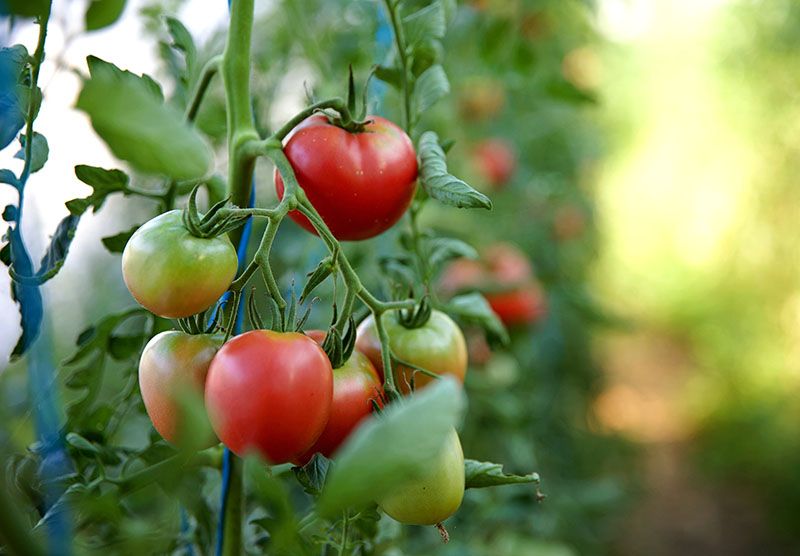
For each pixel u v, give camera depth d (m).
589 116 4.16
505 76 1.57
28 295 0.81
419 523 0.79
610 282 6.64
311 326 1.37
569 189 3.47
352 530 0.89
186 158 0.68
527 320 1.61
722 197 6.08
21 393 1.00
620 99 6.34
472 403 1.61
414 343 0.88
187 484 0.91
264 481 0.72
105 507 0.81
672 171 7.08
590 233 4.04
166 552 0.93
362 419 0.82
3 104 0.77
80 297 1.93
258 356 0.77
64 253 0.85
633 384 5.76
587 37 2.97
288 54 1.56
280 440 0.77
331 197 0.84
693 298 6.68
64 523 0.80
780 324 5.23
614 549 3.61
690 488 4.30
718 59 5.27
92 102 0.67
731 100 5.27
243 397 0.76
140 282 0.77
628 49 5.64
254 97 1.10
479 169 2.14
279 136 0.84
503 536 1.68
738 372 5.20
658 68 6.88
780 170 5.07
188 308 0.78
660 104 6.93
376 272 1.22
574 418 3.65
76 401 0.91
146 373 0.80
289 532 0.73
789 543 3.82
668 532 3.90
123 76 0.79
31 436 0.92
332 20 1.66
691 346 6.40
